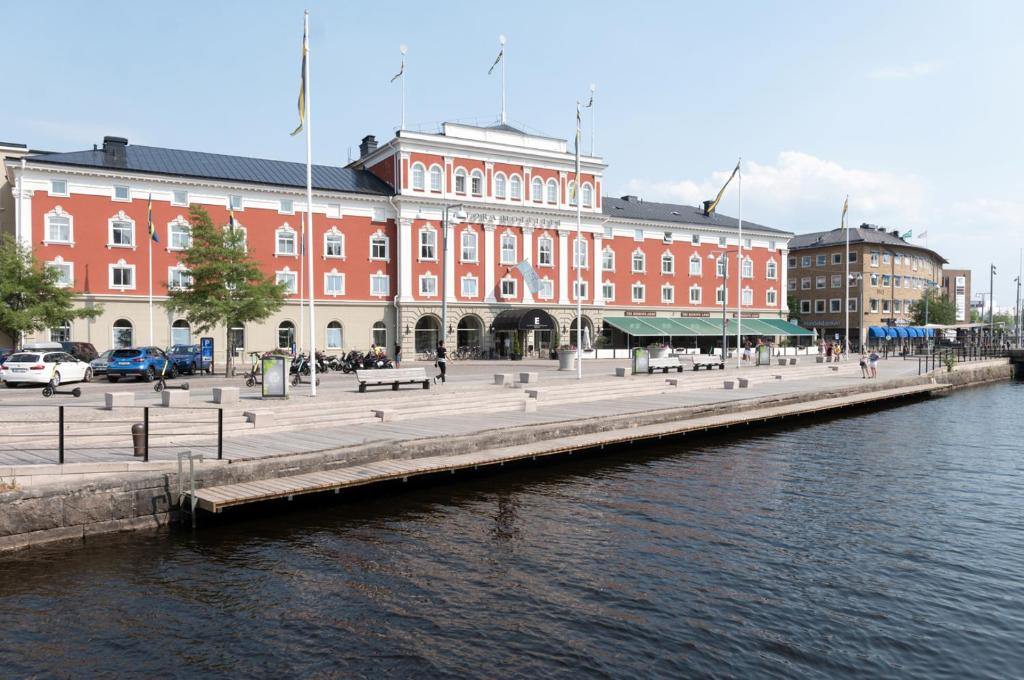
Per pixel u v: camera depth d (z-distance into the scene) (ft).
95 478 45.47
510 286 207.00
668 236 240.12
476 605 35.65
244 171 181.06
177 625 32.94
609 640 31.96
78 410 61.26
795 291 323.16
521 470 67.77
